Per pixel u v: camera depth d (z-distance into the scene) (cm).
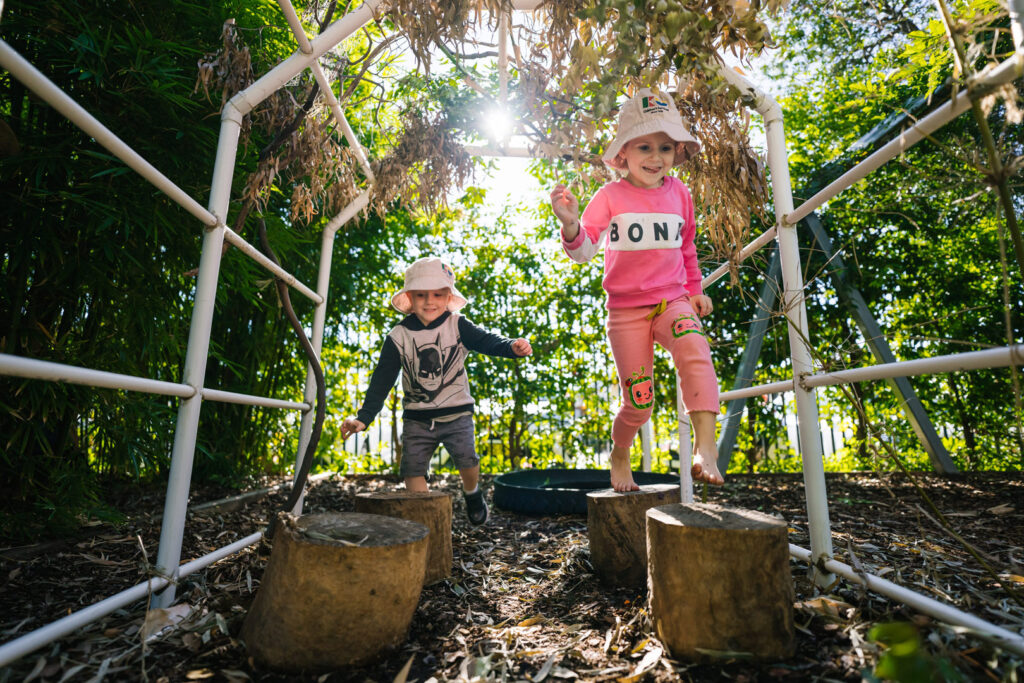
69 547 192
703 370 161
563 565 192
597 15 139
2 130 124
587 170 206
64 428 213
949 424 419
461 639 132
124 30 209
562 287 440
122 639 125
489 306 440
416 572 123
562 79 156
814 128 486
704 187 197
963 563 166
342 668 115
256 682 110
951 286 398
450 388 236
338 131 276
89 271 205
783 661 110
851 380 127
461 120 256
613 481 191
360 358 448
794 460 457
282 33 262
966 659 100
